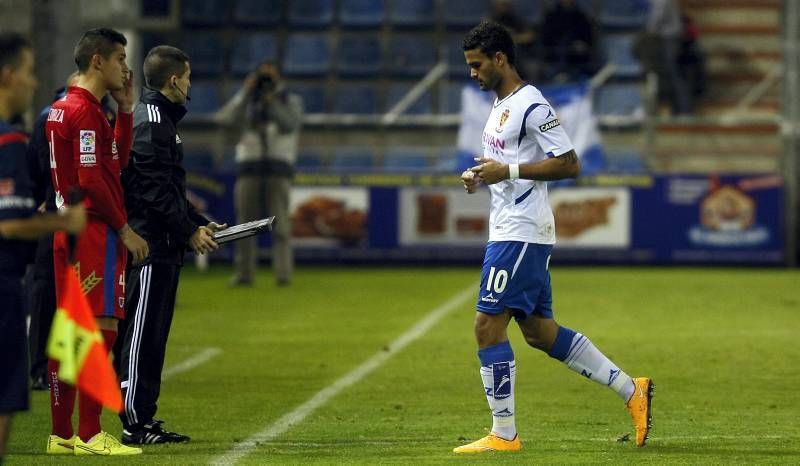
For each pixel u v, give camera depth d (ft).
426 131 274.36
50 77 221.25
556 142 82.69
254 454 83.66
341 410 104.17
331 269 253.65
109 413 103.81
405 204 257.96
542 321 86.22
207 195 254.88
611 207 256.11
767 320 170.30
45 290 111.14
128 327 88.79
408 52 307.99
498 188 84.28
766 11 308.19
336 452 84.33
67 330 67.36
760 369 127.24
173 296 89.81
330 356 136.98
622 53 304.30
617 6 315.17
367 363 131.85
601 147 257.55
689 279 231.50
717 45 306.55
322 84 302.66
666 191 255.50
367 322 167.63
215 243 88.63
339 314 176.55
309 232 258.98
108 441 84.02
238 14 313.94
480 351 84.94
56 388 83.05
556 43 281.33
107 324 82.17
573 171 83.10
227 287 214.48
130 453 83.46
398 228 258.16
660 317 173.06
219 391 114.32
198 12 312.50
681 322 167.84
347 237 258.78
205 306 185.37
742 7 309.01
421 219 257.75
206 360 134.10
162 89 88.79
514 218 83.56
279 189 212.23
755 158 273.54
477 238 257.75
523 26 277.03
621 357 135.64
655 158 271.08
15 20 220.02
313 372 125.80
